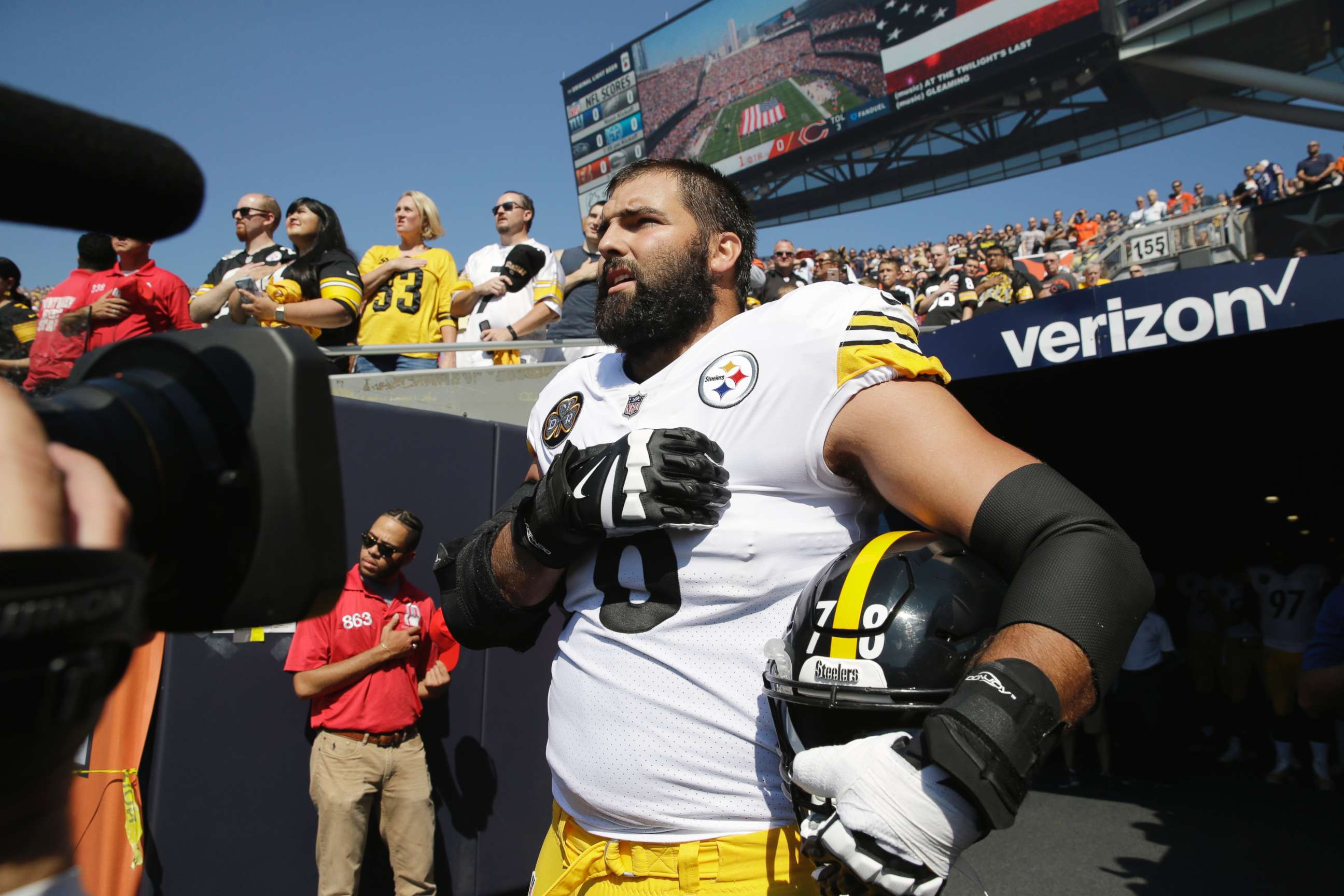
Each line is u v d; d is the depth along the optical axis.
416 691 3.58
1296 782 6.20
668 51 17.78
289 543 0.52
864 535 1.40
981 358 4.91
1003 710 0.96
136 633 0.39
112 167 0.43
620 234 1.50
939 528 1.21
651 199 1.50
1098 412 7.23
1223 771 6.62
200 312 4.79
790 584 1.31
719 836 1.29
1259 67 11.72
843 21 15.21
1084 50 12.75
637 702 1.32
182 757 3.23
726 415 1.33
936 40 14.16
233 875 3.27
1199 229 9.66
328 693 3.39
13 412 0.40
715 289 1.53
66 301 4.06
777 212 17.03
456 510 4.02
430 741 3.78
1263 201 10.23
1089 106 13.30
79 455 0.44
